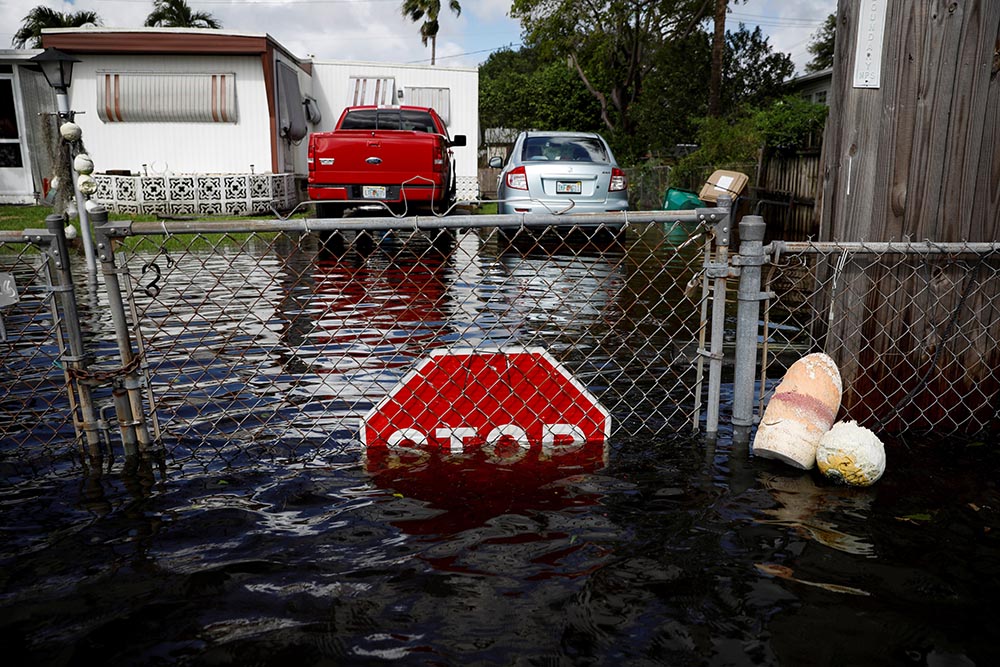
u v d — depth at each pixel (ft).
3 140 51.44
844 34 9.82
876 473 8.31
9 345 13.91
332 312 17.52
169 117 50.01
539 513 7.66
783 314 18.28
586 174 31.19
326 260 27.73
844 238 10.02
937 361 10.18
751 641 5.49
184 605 5.93
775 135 52.70
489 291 20.33
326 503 7.91
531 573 6.43
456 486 8.37
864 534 7.25
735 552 6.84
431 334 15.21
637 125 87.81
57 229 8.70
